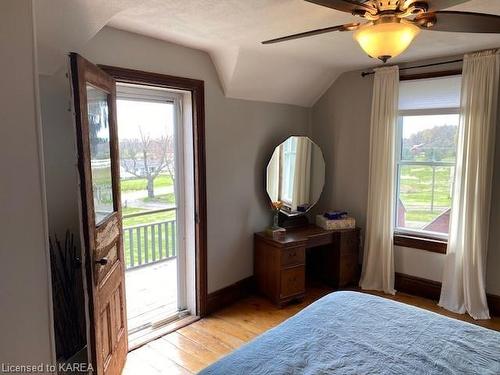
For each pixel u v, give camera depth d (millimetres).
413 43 2732
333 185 4094
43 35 1741
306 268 4074
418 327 1660
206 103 3008
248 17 2135
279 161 3670
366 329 1641
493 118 2891
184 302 3232
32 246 1167
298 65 3377
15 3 1084
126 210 2875
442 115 3273
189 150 3006
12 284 1120
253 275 3621
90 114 1937
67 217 2162
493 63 2836
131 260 3867
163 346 2660
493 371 1340
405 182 3580
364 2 1461
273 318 3102
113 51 2320
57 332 2027
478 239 2967
